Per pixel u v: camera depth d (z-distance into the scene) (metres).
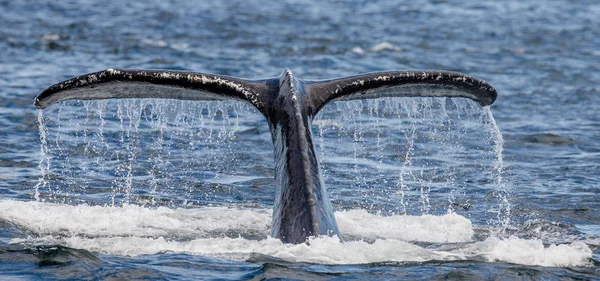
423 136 71.56
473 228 44.75
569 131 75.00
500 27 157.12
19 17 144.88
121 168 58.22
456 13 178.25
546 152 67.56
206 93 40.12
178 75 39.84
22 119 72.12
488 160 64.25
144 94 40.69
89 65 101.12
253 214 45.47
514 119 79.94
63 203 48.56
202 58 110.50
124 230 41.12
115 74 39.62
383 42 132.62
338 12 173.38
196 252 36.81
